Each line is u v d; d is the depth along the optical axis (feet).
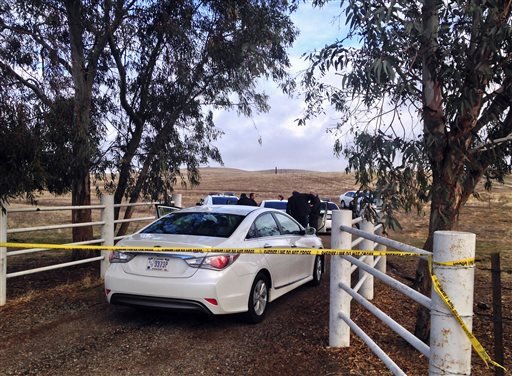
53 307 23.89
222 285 19.61
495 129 17.93
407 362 16.35
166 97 36.96
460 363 9.88
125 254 20.90
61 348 18.24
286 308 24.23
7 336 19.53
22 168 23.17
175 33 34.32
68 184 33.24
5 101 23.08
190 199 126.62
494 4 14.39
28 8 29.84
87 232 35.70
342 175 226.38
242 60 38.06
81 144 29.71
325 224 63.87
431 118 16.30
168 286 19.57
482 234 60.64
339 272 17.98
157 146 36.94
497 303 11.49
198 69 37.42
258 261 21.79
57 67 30.27
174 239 20.88
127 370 16.17
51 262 37.29
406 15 15.23
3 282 24.13
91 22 32.65
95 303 24.68
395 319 21.71
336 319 18.01
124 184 37.76
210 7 36.24
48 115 26.30
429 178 17.12
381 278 13.99
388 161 15.47
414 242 53.52
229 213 23.66
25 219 71.05
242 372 15.98
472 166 16.92
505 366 16.26
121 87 36.17
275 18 38.47
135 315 22.63
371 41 14.83
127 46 35.50
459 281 9.91
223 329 20.62
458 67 14.94
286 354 17.51
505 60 15.61
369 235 15.19
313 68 16.71
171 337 19.56
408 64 15.43
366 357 16.93
